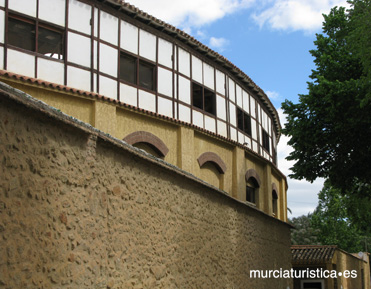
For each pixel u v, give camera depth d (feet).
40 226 17.24
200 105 69.15
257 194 85.46
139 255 24.94
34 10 48.34
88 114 51.08
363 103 54.24
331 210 149.79
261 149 88.12
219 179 73.67
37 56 48.03
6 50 45.70
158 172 28.25
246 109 82.38
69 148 19.57
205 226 35.78
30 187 16.85
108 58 54.90
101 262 21.24
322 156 65.00
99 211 21.47
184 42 66.33
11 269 15.44
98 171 21.67
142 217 25.67
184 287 30.63
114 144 22.56
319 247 90.94
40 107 17.54
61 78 49.90
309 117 63.31
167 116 61.21
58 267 18.11
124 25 57.47
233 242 42.57
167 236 28.68
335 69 65.10
